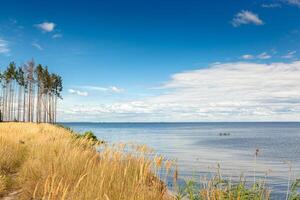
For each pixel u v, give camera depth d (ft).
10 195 27.99
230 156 112.68
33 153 43.47
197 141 210.79
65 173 28.58
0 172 32.89
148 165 25.03
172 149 141.59
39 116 265.75
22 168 36.94
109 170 26.40
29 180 30.32
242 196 20.43
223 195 20.65
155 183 25.31
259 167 79.46
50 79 272.31
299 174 65.77
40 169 32.35
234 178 54.13
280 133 369.71
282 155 119.96
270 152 133.49
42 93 266.98
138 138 229.86
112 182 23.70
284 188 48.52
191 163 82.17
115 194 22.11
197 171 62.03
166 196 24.77
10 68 255.29
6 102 261.03
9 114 261.44
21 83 258.16
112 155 30.12
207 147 157.89
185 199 24.18
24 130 84.79
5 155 41.22
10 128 90.43
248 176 59.77
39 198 24.66
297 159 104.63
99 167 27.61
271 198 41.06
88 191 22.17
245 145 175.52
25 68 256.93
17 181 31.96
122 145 30.78
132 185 23.41
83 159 33.01
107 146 31.63
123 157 29.60
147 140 212.02
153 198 22.81
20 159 43.52
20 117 261.85
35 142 54.24
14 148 48.24
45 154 39.58
